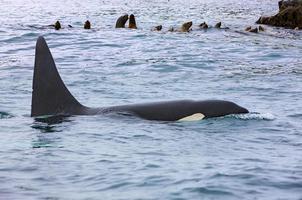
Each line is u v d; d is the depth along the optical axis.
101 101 43.72
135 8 149.50
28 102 42.25
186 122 35.56
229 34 91.06
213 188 23.02
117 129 33.59
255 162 27.28
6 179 24.19
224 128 34.59
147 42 78.00
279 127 35.59
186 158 27.84
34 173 25.05
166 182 23.80
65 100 36.81
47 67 36.22
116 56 66.00
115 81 52.00
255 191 22.80
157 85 50.53
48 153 28.41
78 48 71.94
